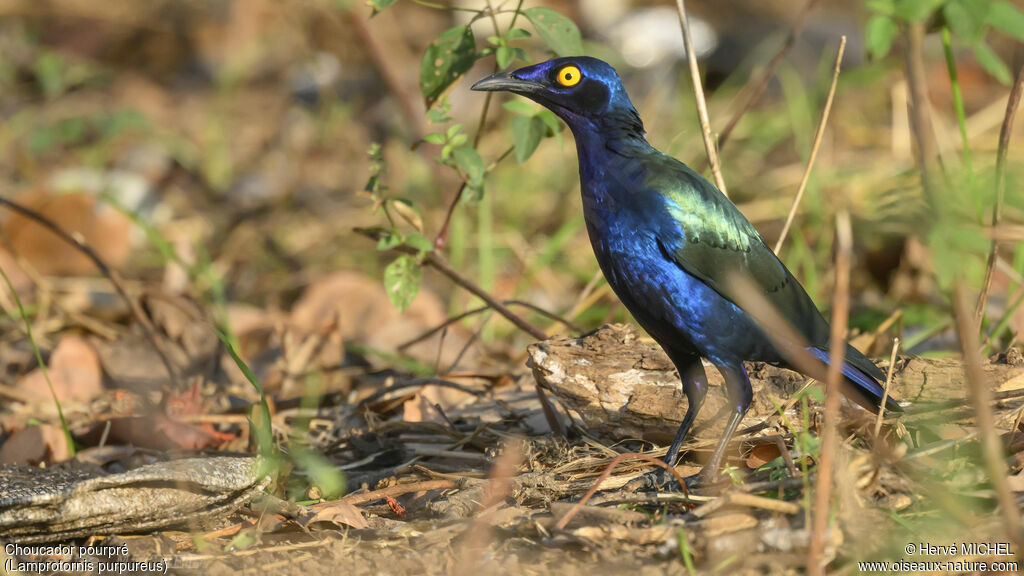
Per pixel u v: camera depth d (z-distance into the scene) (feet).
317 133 67.62
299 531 23.95
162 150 65.46
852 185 51.83
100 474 25.26
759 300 25.75
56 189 51.49
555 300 48.39
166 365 37.99
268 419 26.08
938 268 18.95
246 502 24.62
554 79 28.07
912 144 42.04
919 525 21.21
